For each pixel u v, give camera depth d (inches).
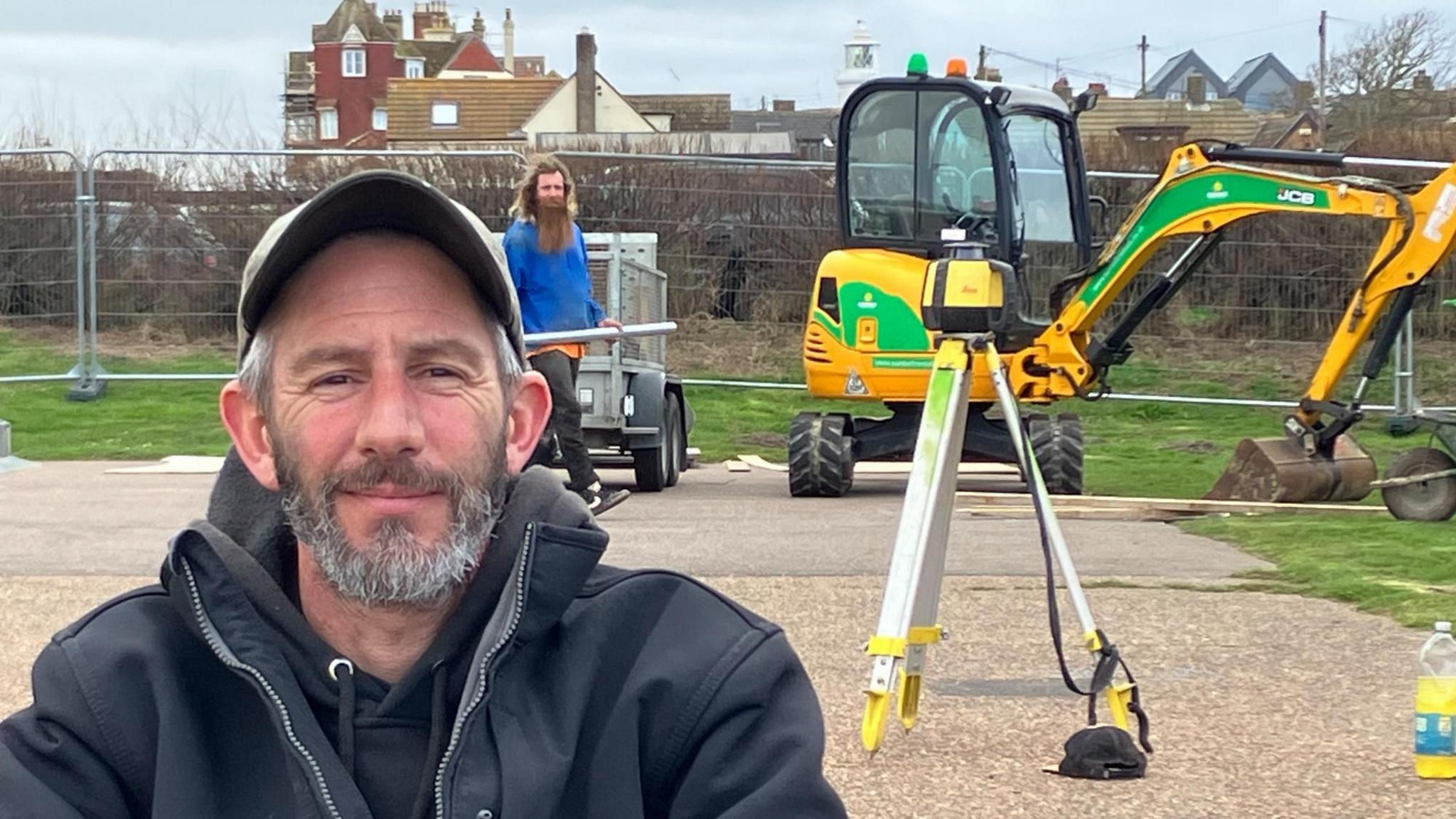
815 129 2496.3
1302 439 459.8
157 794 80.4
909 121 511.2
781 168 743.7
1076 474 494.0
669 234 743.7
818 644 256.2
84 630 84.9
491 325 85.8
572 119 2198.6
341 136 2930.6
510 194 748.6
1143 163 797.2
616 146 1357.0
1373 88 1513.3
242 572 84.4
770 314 748.0
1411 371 658.8
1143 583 317.1
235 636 81.8
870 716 188.7
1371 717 212.8
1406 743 200.8
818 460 489.1
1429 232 445.4
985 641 261.9
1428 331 714.8
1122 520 440.5
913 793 180.9
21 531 377.4
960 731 207.8
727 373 741.3
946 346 200.7
